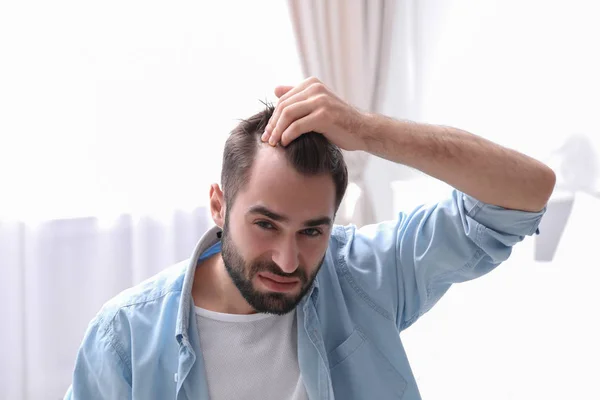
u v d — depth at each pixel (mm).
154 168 3180
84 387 1104
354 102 3537
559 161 2551
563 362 2107
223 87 3305
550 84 2652
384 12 3508
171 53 3170
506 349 2309
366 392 1153
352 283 1188
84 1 2957
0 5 2820
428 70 3328
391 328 1169
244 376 1106
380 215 3504
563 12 2590
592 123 2451
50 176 2949
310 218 985
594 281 2168
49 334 2965
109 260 3090
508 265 2463
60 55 2936
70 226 2988
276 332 1124
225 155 1050
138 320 1104
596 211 2273
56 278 2965
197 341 1095
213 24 3252
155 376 1085
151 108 3152
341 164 1031
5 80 2852
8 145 2865
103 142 3057
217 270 1140
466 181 1044
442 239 1132
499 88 2906
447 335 2561
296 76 3447
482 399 2191
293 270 996
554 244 2369
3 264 2871
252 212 988
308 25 3406
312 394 1090
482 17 3000
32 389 2947
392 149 1028
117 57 3059
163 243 3232
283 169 975
